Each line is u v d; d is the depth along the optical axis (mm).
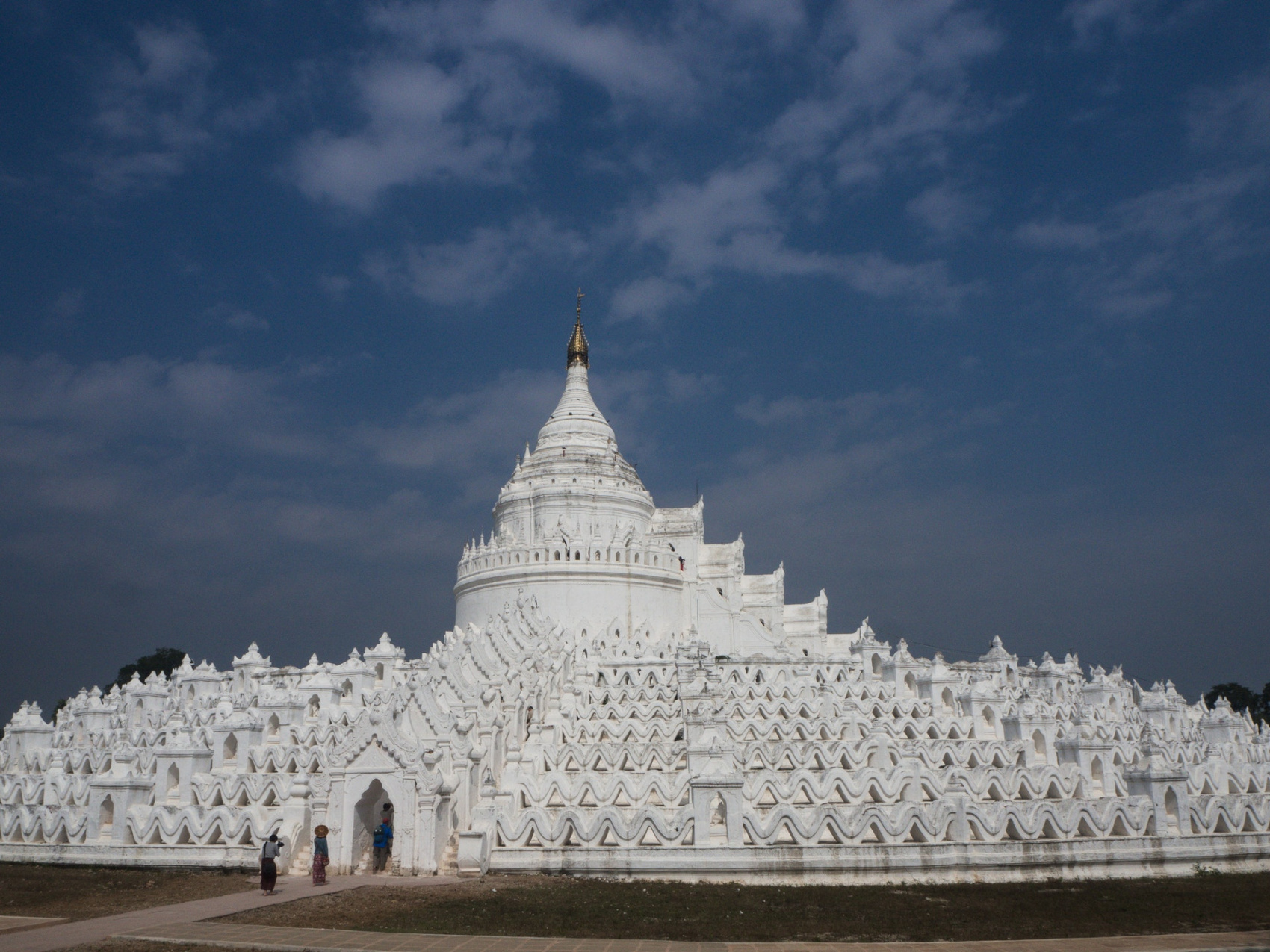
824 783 42406
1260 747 63250
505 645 60219
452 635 66875
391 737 39094
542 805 42594
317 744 47250
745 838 39406
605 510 95750
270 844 33969
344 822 38688
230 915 29156
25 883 37094
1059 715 59594
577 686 62969
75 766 53250
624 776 43062
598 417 106188
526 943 25578
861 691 59250
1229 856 42625
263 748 46031
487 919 29000
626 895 34562
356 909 30281
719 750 43219
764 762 48219
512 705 49281
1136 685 80750
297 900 31578
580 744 50500
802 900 34250
